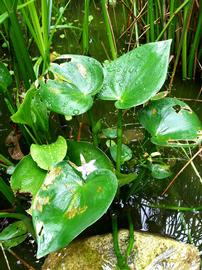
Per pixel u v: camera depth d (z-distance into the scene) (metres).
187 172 0.57
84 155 0.47
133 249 0.46
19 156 0.57
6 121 0.64
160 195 0.54
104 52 0.76
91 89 0.44
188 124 0.46
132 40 0.77
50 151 0.46
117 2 0.85
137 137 0.60
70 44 0.78
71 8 0.86
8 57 0.74
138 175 0.51
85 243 0.47
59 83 0.45
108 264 0.45
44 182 0.41
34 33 0.53
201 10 0.61
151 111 0.47
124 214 0.52
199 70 0.70
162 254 0.46
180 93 0.68
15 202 0.50
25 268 0.47
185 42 0.65
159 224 0.51
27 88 0.53
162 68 0.43
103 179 0.40
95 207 0.38
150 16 0.64
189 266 0.45
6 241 0.49
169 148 0.59
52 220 0.39
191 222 0.52
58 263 0.46
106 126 0.63
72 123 0.63
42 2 0.49
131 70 0.44
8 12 0.46
